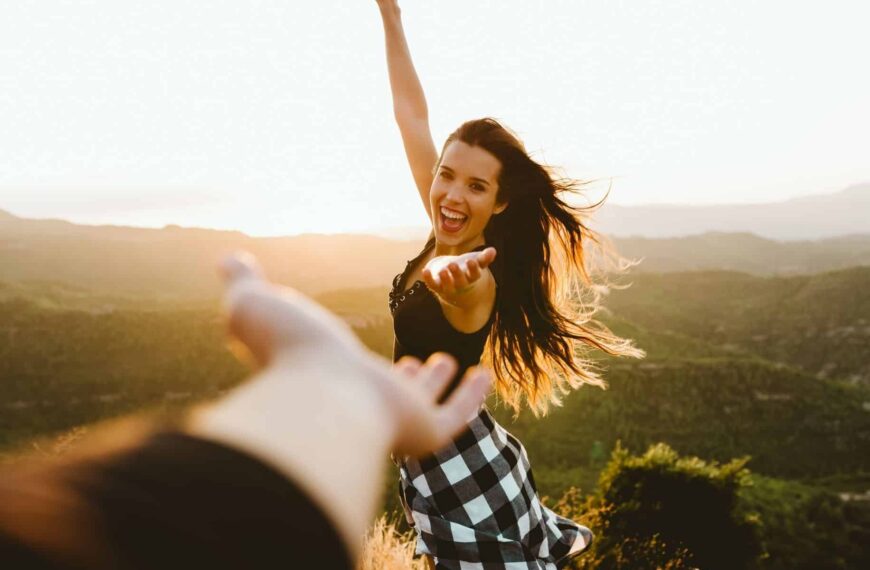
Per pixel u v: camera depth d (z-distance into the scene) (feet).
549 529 7.34
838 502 166.50
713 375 297.33
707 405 285.64
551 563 6.99
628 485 42.14
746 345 480.64
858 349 451.94
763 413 285.84
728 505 41.39
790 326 504.43
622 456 43.32
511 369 8.01
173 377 259.80
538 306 7.82
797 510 152.76
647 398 282.36
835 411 289.33
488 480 6.58
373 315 272.10
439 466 6.57
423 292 6.47
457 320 6.36
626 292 576.20
